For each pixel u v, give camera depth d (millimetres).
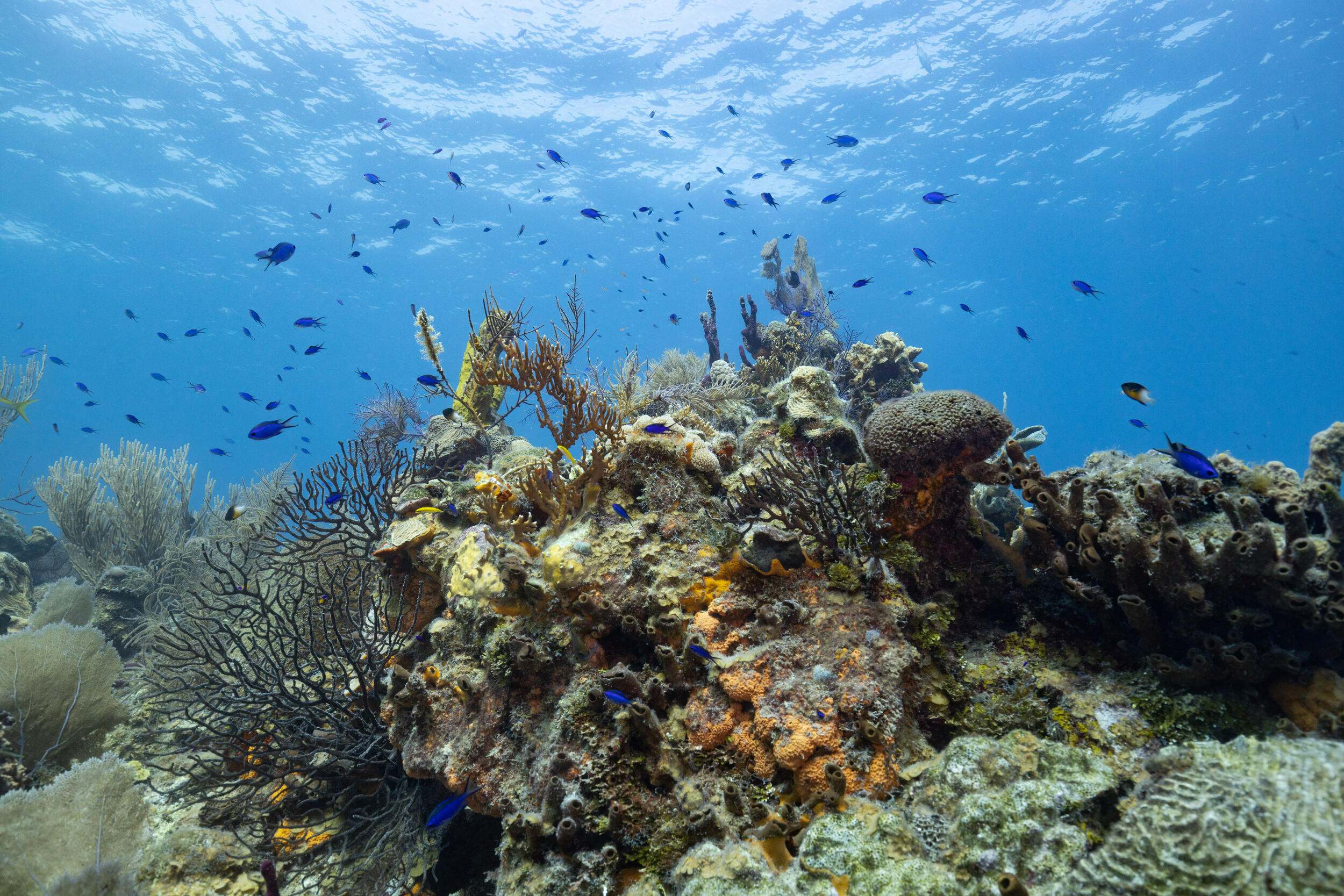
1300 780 1888
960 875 2254
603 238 51500
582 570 3689
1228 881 1783
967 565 3771
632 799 2881
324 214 46375
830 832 2436
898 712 2891
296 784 4234
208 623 6250
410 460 6715
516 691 3607
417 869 3715
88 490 9938
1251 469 3432
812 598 3365
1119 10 27641
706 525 4012
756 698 3023
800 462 4141
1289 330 71438
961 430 3479
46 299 66125
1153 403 3936
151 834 4074
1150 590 3039
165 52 30625
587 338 6949
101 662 5441
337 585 5410
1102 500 3172
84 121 35031
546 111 35906
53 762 5016
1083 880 2049
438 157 40094
